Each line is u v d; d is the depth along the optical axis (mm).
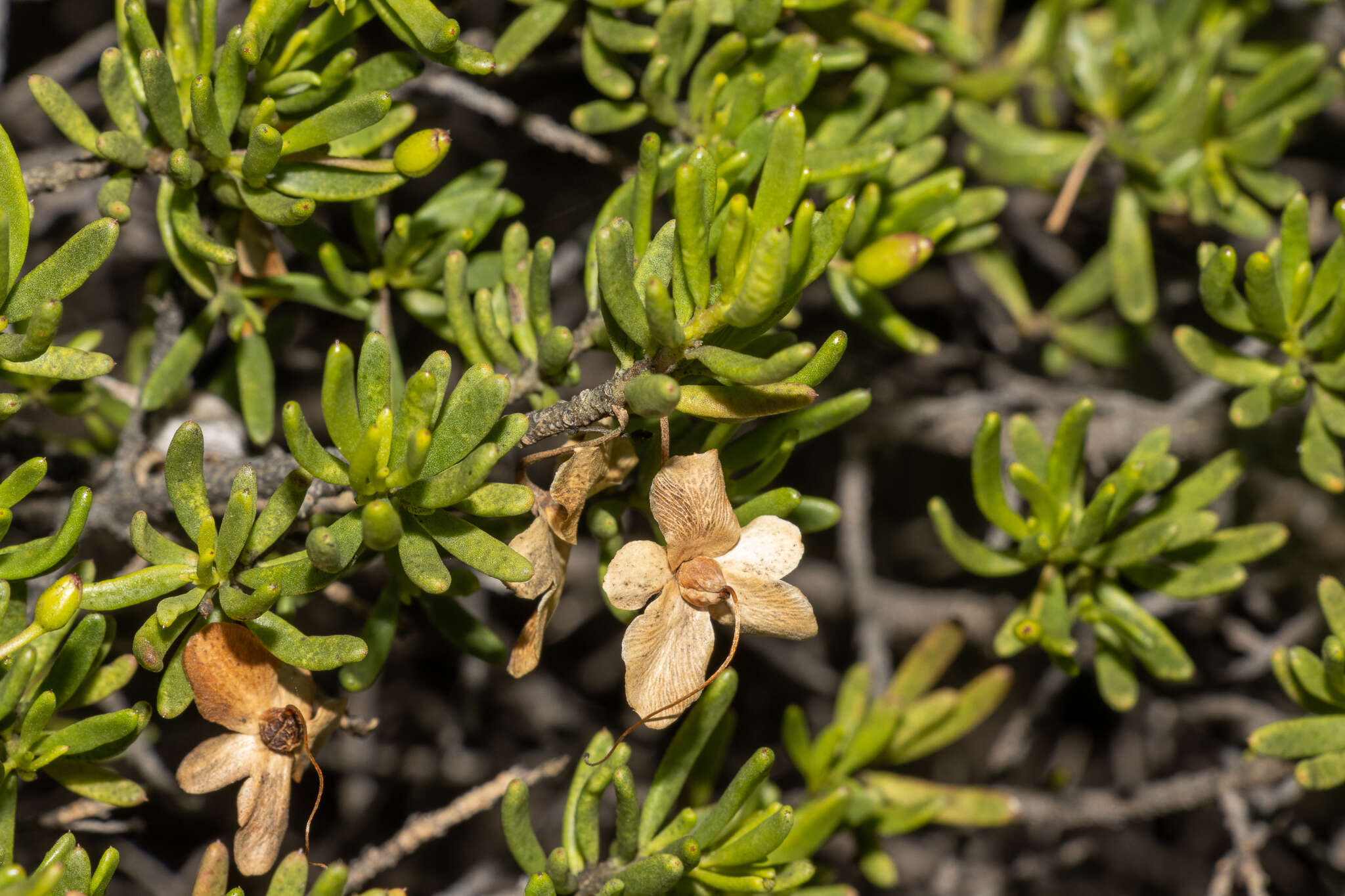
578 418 378
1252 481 640
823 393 566
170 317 411
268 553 390
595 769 393
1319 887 664
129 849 574
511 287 403
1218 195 446
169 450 370
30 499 436
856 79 427
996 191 430
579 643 726
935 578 769
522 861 395
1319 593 402
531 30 408
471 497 376
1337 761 400
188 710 640
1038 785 779
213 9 387
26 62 682
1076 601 421
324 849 676
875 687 517
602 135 473
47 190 389
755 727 713
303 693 383
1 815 375
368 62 393
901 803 450
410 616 417
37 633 371
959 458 755
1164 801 464
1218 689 640
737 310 369
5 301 374
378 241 410
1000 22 607
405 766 671
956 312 648
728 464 396
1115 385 640
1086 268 551
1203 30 482
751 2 406
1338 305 399
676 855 389
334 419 370
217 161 390
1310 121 596
